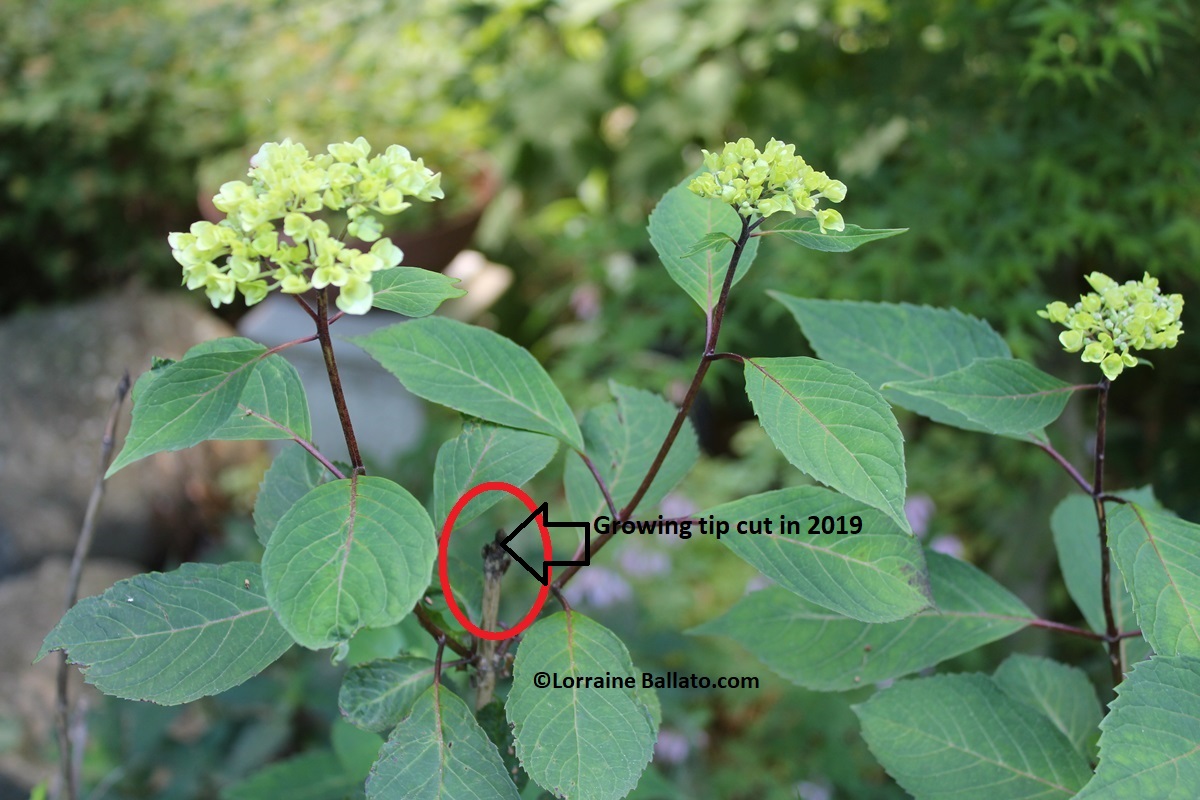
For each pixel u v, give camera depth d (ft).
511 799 2.03
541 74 8.54
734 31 7.11
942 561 2.58
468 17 7.76
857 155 6.01
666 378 6.29
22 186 9.37
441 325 2.33
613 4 8.23
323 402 7.70
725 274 2.26
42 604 6.40
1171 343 2.14
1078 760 2.40
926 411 2.60
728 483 7.22
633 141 7.90
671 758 5.31
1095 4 4.99
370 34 7.13
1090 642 5.73
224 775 4.54
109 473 1.86
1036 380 2.26
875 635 2.56
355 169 1.87
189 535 8.26
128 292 9.53
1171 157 4.94
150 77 8.38
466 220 7.69
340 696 2.18
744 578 6.69
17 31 9.24
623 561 6.40
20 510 7.72
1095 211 5.37
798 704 5.78
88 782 4.48
